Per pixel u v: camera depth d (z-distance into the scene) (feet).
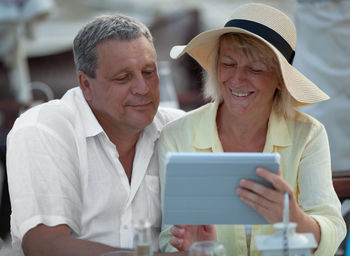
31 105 20.65
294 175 12.92
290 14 33.45
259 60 12.25
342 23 19.38
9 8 30.22
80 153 12.54
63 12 35.60
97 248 10.86
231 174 9.28
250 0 37.42
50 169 11.89
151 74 12.58
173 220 9.75
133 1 36.78
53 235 11.37
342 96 19.75
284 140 12.99
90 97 12.87
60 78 36.24
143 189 13.17
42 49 35.73
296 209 10.11
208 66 13.88
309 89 12.54
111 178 12.72
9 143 12.39
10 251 12.59
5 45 31.07
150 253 8.71
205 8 38.06
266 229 12.57
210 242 8.53
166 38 37.70
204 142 13.38
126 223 12.80
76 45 12.69
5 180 17.52
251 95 12.54
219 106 13.70
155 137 13.48
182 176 9.20
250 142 13.39
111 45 12.17
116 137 12.99
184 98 33.99
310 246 8.57
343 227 12.12
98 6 35.99
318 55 20.15
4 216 17.54
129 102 12.39
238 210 9.66
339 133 19.95
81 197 12.53
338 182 14.30
